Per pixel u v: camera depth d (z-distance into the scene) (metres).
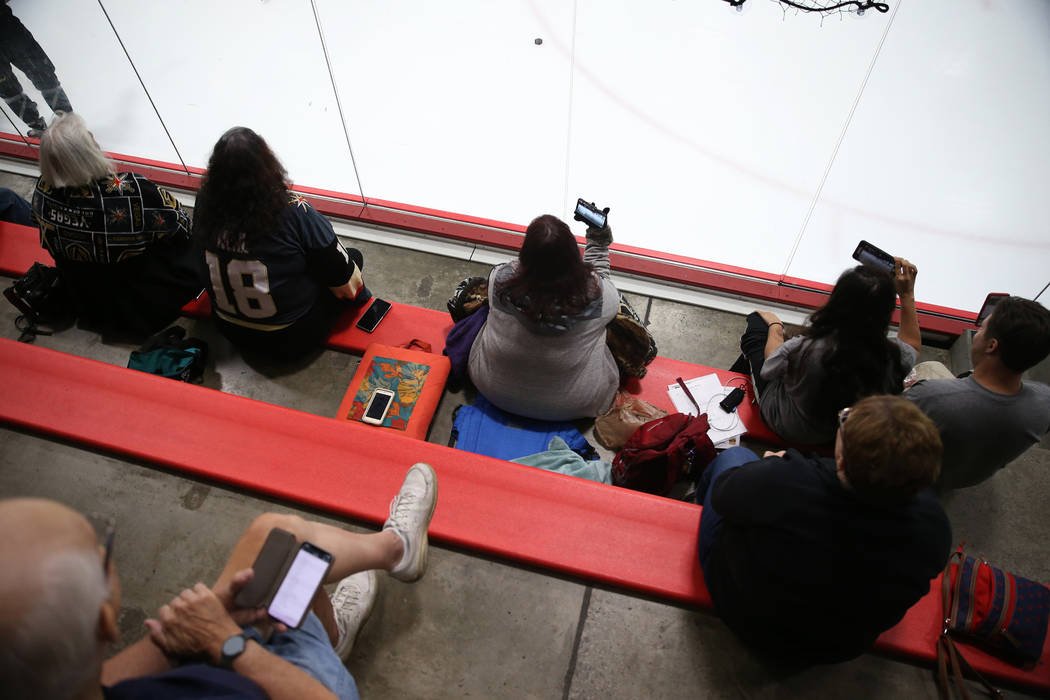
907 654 1.79
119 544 2.00
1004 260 3.62
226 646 1.08
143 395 2.22
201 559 1.98
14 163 3.59
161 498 2.08
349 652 1.71
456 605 1.89
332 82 4.20
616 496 2.02
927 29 4.51
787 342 2.16
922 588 1.39
